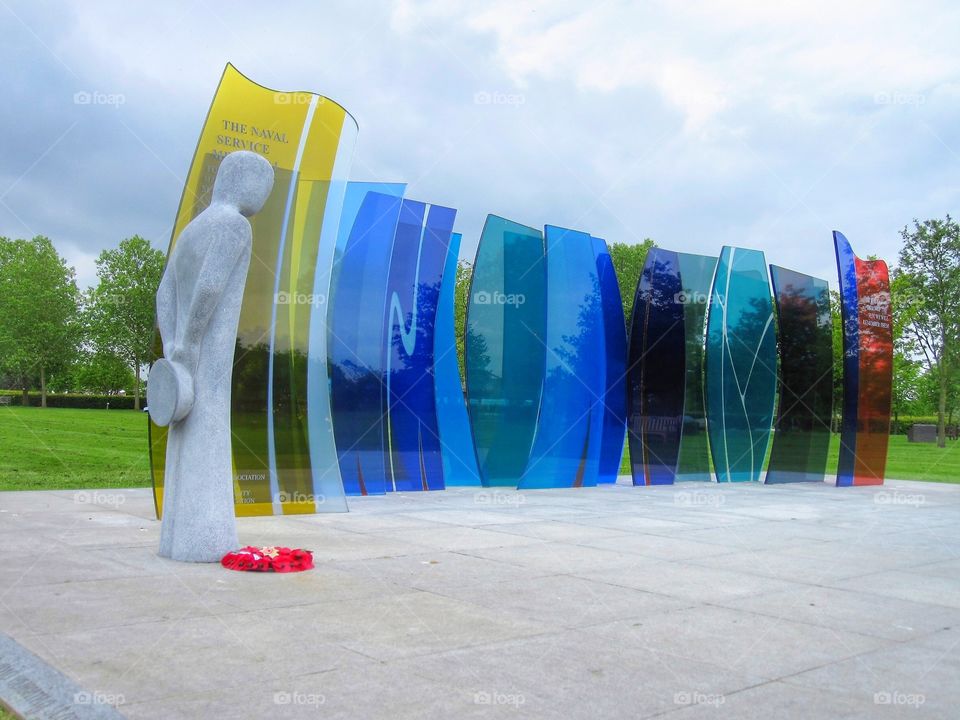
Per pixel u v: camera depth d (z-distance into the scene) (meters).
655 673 4.52
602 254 17.22
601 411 16.88
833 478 20.56
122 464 18.31
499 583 6.83
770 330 19.05
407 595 6.27
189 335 7.42
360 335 14.39
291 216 11.23
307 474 11.38
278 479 11.12
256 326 11.03
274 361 11.15
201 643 4.82
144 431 29.70
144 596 6.00
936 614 6.19
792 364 18.34
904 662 4.90
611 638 5.22
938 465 26.95
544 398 15.89
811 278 18.84
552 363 16.03
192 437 7.51
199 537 7.41
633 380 16.83
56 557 7.44
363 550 8.32
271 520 10.52
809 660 4.88
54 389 56.94
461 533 9.74
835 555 8.88
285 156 11.24
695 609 6.13
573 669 4.54
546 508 12.66
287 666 4.43
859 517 12.56
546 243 15.85
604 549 8.82
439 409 16.09
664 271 17.19
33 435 25.05
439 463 15.29
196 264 7.38
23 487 13.79
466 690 4.12
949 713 4.02
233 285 7.64
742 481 18.66
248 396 10.95
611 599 6.38
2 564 7.05
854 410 18.34
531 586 6.76
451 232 15.40
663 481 17.22
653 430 17.09
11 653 4.52
